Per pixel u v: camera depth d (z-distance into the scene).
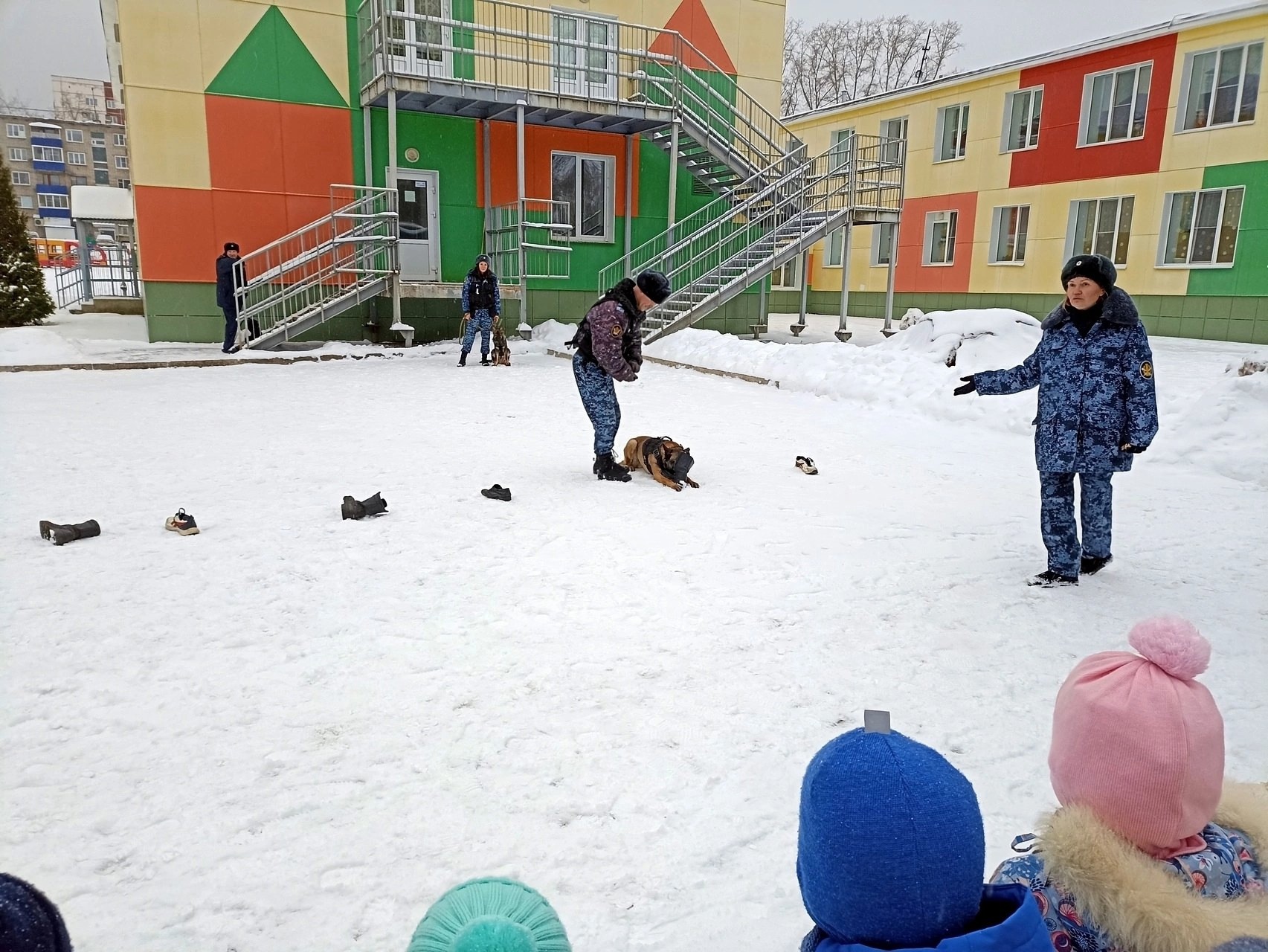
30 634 3.70
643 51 17.06
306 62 15.36
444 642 3.67
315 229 15.86
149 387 11.30
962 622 3.99
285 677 3.34
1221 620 4.03
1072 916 1.36
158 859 2.28
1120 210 20.00
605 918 2.09
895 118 24.70
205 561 4.65
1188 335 18.86
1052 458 4.38
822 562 4.80
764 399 10.88
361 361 14.44
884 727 1.27
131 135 14.55
